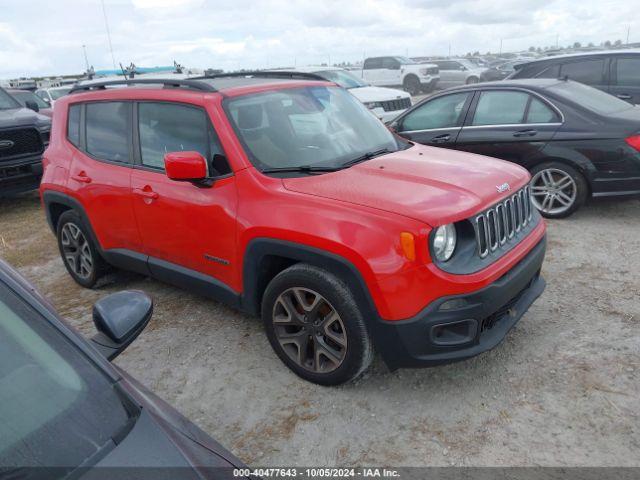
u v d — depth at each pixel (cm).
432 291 283
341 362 317
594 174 583
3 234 742
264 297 344
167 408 185
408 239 281
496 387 325
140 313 201
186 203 375
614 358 344
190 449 161
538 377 331
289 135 375
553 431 287
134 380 200
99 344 194
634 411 296
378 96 1225
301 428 304
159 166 405
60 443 151
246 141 358
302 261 325
